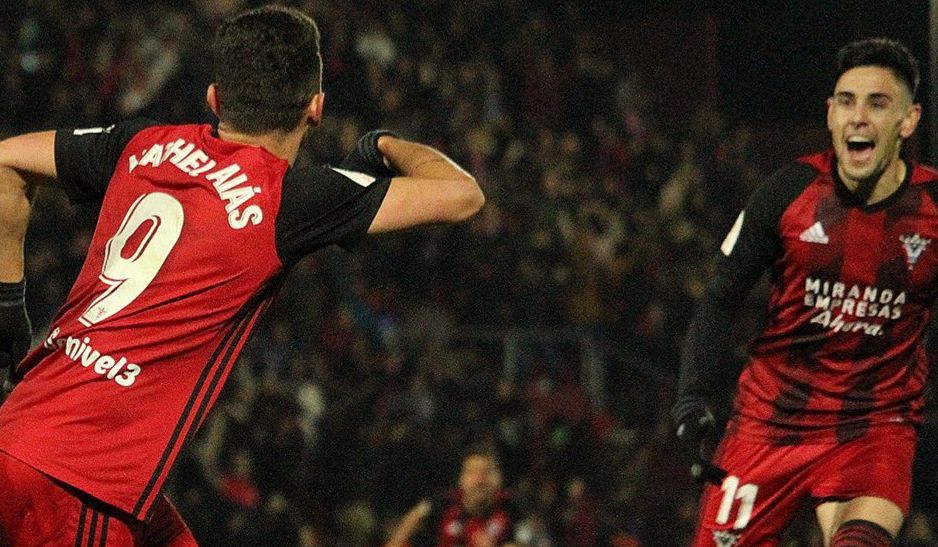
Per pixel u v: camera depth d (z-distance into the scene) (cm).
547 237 4125
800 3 3838
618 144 4744
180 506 2900
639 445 3628
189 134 1007
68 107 3850
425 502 2473
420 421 3394
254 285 967
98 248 992
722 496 1427
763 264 1377
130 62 3894
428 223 977
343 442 3284
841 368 1366
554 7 5381
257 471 3130
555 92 4853
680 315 4194
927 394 3438
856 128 1311
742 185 4559
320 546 3177
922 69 2414
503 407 3462
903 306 1343
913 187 1336
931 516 3347
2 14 3997
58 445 936
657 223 4481
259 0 4262
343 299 3791
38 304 3291
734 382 3753
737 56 4347
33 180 1025
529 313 3959
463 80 4622
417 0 4772
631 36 5262
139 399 948
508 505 2470
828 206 1338
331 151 3947
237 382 3294
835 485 1350
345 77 4203
